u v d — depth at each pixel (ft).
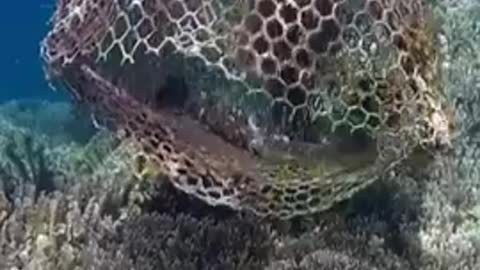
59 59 4.21
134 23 3.87
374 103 3.93
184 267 4.81
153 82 3.93
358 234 5.37
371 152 4.01
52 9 4.94
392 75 3.96
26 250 5.00
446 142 4.25
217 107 3.87
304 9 3.72
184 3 3.76
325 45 3.78
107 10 3.99
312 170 3.94
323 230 5.43
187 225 5.24
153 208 5.62
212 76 3.84
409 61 4.06
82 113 4.41
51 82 4.39
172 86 3.93
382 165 4.13
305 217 5.48
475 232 5.79
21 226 5.29
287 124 3.84
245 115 3.85
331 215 5.58
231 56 3.72
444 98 4.45
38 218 5.39
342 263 4.96
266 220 5.31
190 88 3.90
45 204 5.53
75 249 5.08
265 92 3.77
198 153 3.93
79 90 4.25
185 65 3.86
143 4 3.83
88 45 4.08
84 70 4.07
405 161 4.71
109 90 4.00
